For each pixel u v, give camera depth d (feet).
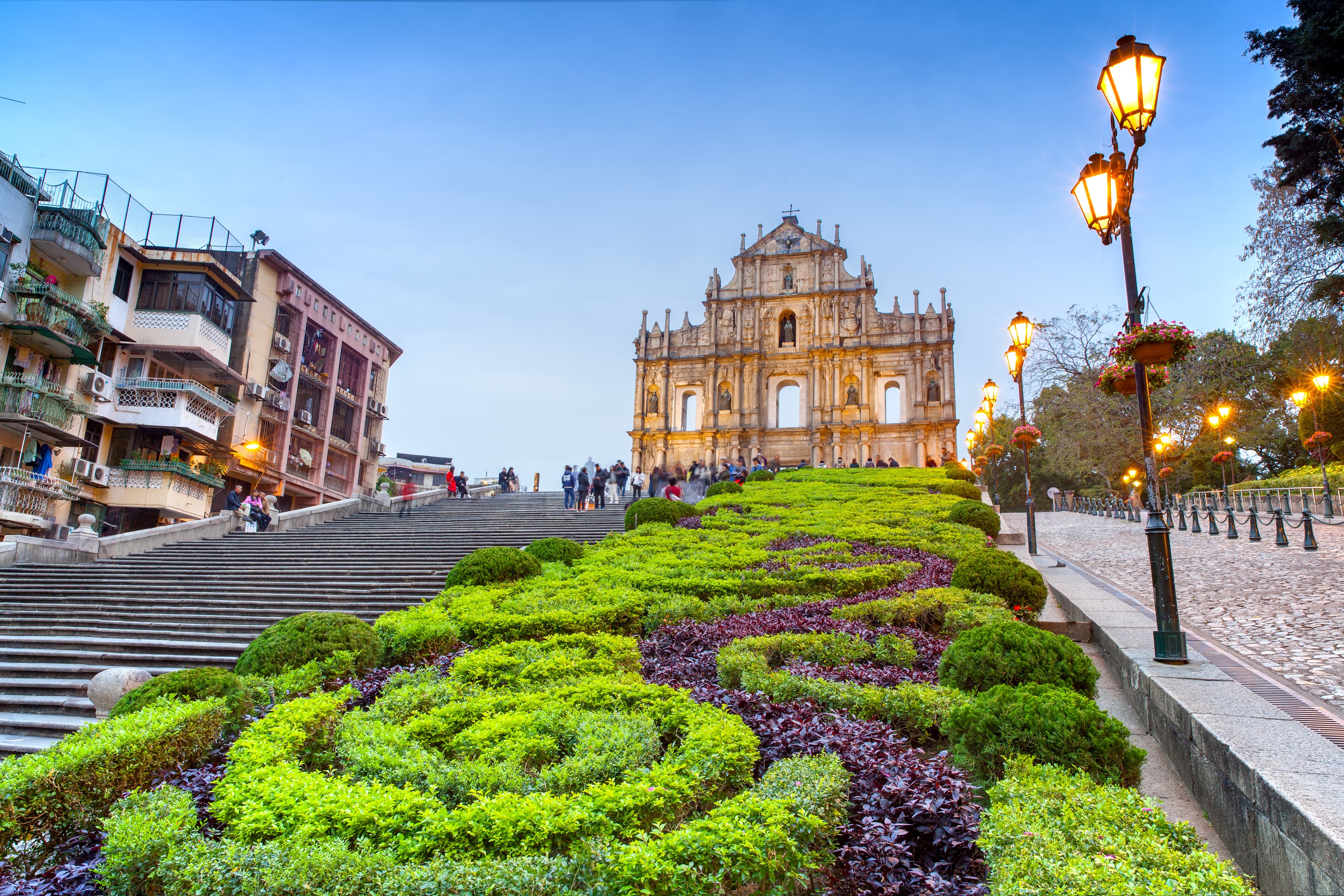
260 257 122.52
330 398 140.56
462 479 128.88
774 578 44.88
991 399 80.84
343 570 57.26
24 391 79.00
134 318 100.53
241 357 118.01
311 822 16.71
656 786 17.58
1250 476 155.43
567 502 100.68
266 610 46.55
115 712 25.84
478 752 21.53
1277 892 15.10
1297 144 82.28
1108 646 30.94
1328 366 112.16
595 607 38.24
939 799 18.25
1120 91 27.99
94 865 17.90
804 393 180.55
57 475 87.25
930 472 126.93
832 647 31.22
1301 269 98.32
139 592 51.39
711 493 101.09
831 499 91.71
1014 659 24.68
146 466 94.12
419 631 35.01
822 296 183.01
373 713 25.22
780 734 22.97
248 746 21.13
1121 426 141.28
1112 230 30.48
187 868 15.40
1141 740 24.02
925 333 176.14
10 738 31.17
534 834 15.83
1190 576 49.37
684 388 187.62
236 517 81.51
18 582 54.80
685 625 36.45
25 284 80.84
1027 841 14.52
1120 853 13.75
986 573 38.55
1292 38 77.61
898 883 16.33
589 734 21.80
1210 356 134.31
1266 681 24.56
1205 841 17.11
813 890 16.24
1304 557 54.44
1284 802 14.84
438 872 14.55
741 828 15.43
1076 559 61.52
